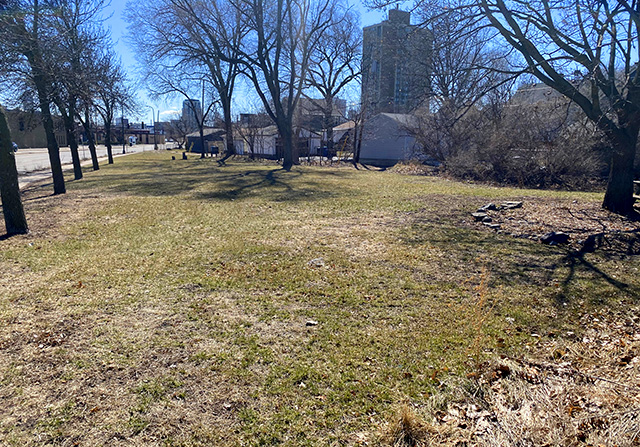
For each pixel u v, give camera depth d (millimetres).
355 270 6422
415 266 6586
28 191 16688
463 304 5121
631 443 2639
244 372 3670
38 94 11742
